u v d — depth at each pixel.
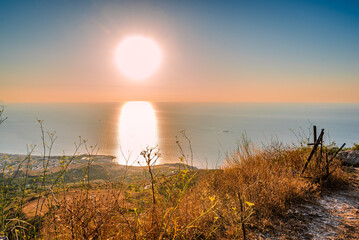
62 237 2.17
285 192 4.26
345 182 5.29
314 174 5.20
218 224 3.32
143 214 2.90
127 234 2.53
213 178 4.73
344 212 3.83
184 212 3.26
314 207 4.02
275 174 5.05
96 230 2.15
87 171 2.54
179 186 3.28
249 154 6.34
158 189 3.13
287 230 3.26
